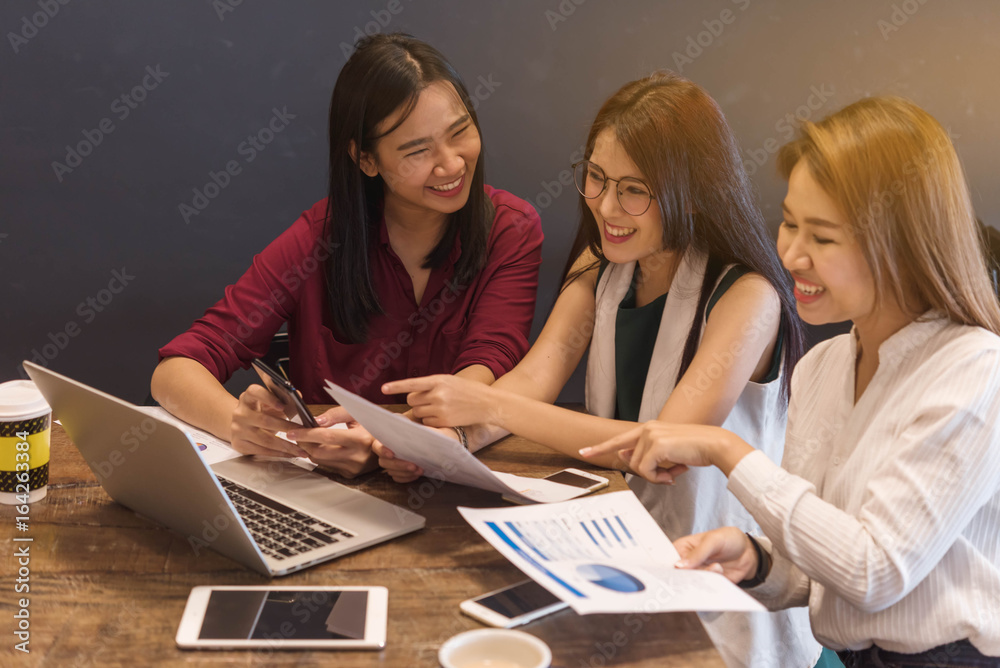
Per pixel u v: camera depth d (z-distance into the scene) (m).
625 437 1.15
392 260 1.79
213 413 1.40
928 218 0.94
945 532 0.90
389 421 1.03
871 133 0.95
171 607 0.85
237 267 2.84
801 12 2.84
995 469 0.91
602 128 1.36
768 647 1.47
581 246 1.60
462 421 1.33
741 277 1.40
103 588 0.89
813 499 0.95
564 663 0.75
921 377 0.97
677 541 1.04
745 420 1.47
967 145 2.95
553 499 1.13
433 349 1.85
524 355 1.74
